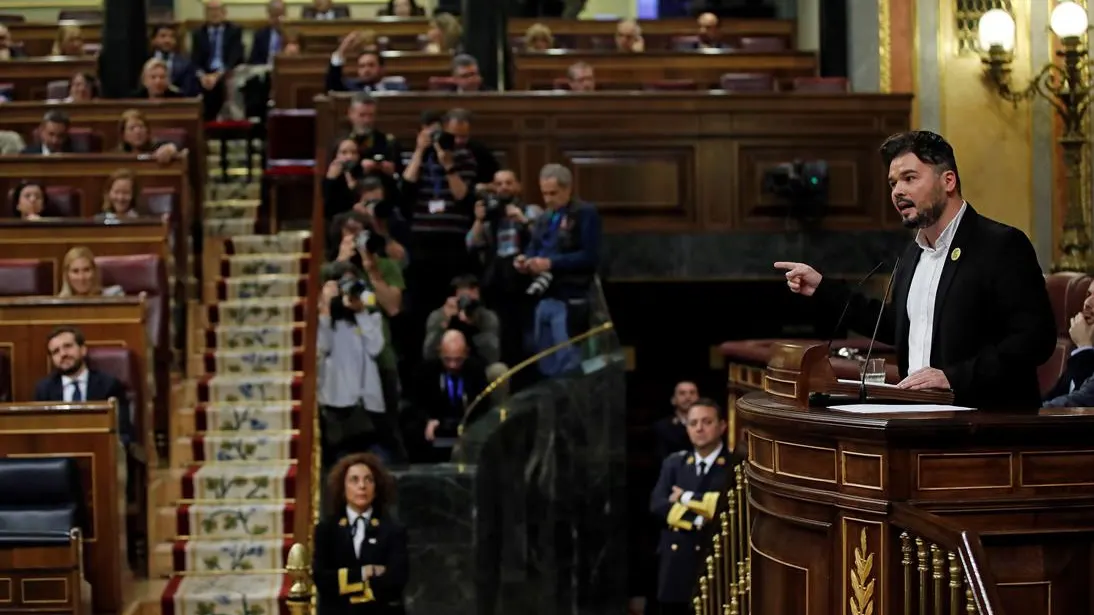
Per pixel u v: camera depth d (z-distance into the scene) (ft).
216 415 36.73
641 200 42.42
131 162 40.52
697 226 42.42
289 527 33.37
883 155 15.85
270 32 60.80
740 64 52.13
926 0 41.63
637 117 42.50
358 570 27.37
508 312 33.65
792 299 45.39
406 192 36.99
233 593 30.40
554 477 32.17
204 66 59.31
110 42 54.03
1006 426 13.56
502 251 33.99
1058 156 39.60
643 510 41.86
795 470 14.75
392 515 30.53
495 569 31.37
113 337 32.24
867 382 16.26
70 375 30.12
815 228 42.34
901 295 16.24
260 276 43.42
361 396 32.27
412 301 35.86
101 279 35.50
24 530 25.93
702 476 29.60
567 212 34.47
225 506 33.63
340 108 42.29
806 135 42.47
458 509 31.27
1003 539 13.67
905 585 13.50
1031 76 39.99
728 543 20.21
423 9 67.26
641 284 45.34
